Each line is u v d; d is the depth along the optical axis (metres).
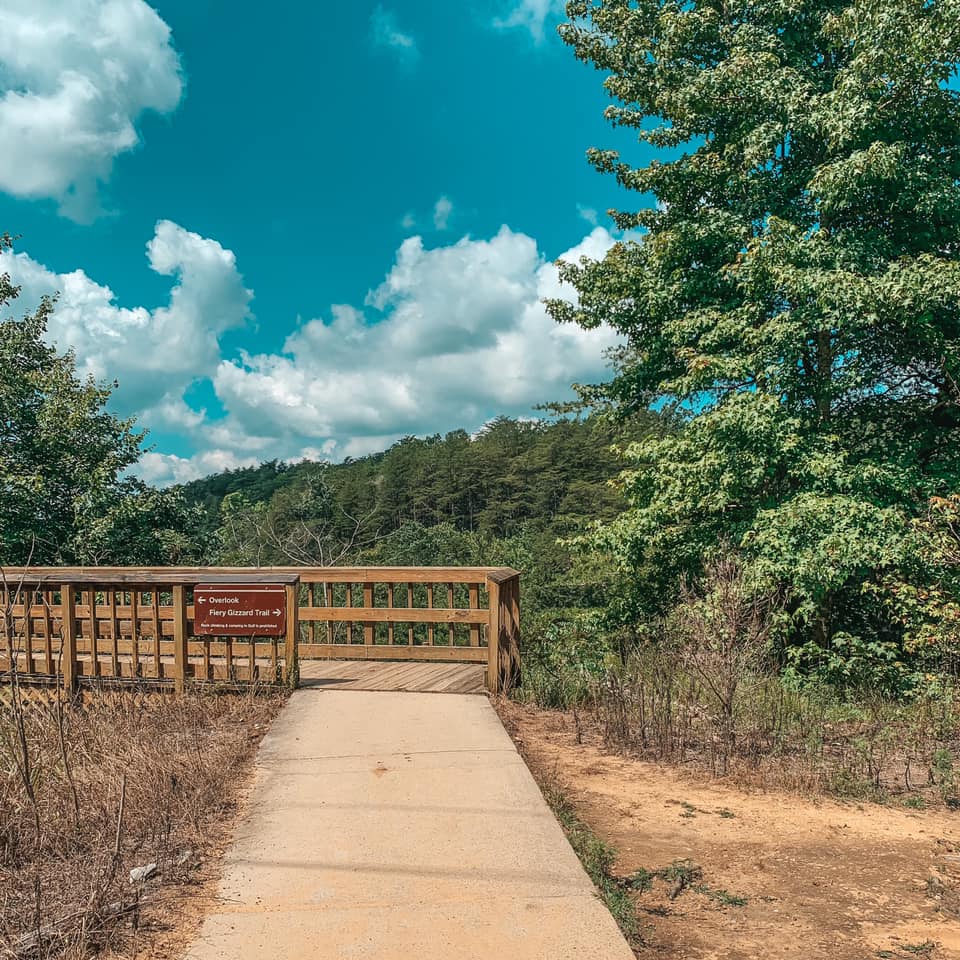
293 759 5.38
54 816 4.14
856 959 3.14
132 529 20.44
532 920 3.24
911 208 12.16
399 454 99.62
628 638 12.30
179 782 4.66
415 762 5.32
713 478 12.55
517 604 8.17
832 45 12.62
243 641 7.79
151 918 3.22
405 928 3.16
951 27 10.55
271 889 3.49
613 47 14.77
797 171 13.05
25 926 3.08
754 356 12.05
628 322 15.14
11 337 21.14
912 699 9.81
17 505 18.64
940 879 3.92
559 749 6.19
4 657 7.63
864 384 13.32
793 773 5.57
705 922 3.44
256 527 24.81
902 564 10.61
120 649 7.46
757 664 7.77
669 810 4.89
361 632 11.55
